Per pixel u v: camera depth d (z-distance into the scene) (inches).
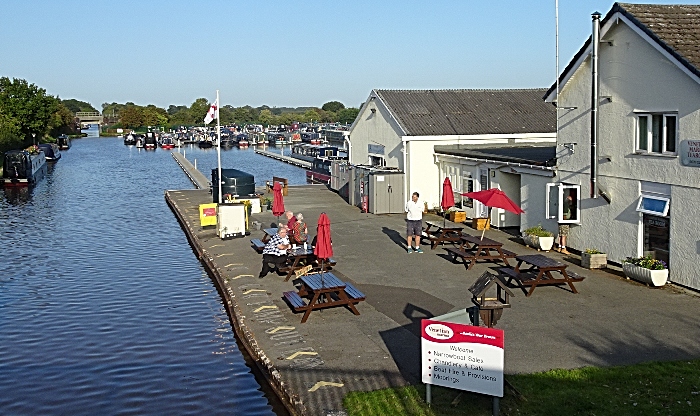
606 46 757.3
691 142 636.1
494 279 406.3
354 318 585.9
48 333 652.7
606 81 760.3
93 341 625.6
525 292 650.8
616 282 685.3
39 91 4055.1
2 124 3331.7
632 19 698.8
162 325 668.7
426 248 904.3
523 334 523.5
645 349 482.3
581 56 786.2
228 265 832.3
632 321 552.1
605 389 405.7
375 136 1450.5
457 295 658.2
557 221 868.0
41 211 1551.4
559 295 638.5
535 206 930.1
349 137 1644.9
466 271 763.4
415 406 390.6
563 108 849.5
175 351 589.0
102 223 1358.3
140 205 1651.1
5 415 469.1
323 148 3026.6
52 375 542.9
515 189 1040.2
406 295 660.7
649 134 701.3
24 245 1120.8
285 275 765.3
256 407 462.3
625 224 740.7
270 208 1330.0
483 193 809.5
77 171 2817.4
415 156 1264.8
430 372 387.5
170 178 2484.0
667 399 388.2
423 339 388.2
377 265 800.3
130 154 4264.3
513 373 438.6
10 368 560.1
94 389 511.5
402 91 1441.9
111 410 473.1
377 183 1238.9
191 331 645.9
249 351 542.3
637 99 711.1
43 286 839.1
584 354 474.3
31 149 3331.7
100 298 778.2
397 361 475.2
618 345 492.7
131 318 695.7
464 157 1134.4
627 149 732.0
